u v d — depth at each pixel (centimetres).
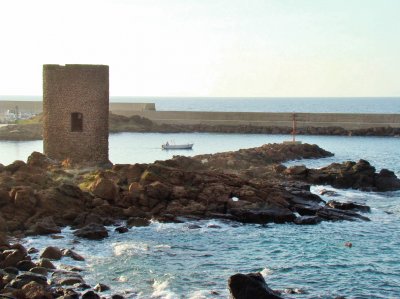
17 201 3488
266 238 3494
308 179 5406
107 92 4944
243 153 7100
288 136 11488
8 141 9856
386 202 4712
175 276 2777
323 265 3055
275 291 2620
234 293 2355
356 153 8562
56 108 4850
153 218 3744
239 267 2970
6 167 4038
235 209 3859
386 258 3195
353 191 5203
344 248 3353
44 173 4131
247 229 3672
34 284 2380
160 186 3897
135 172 4134
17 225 3394
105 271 2814
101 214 3678
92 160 4891
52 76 4834
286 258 3152
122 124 12394
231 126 12375
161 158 7531
